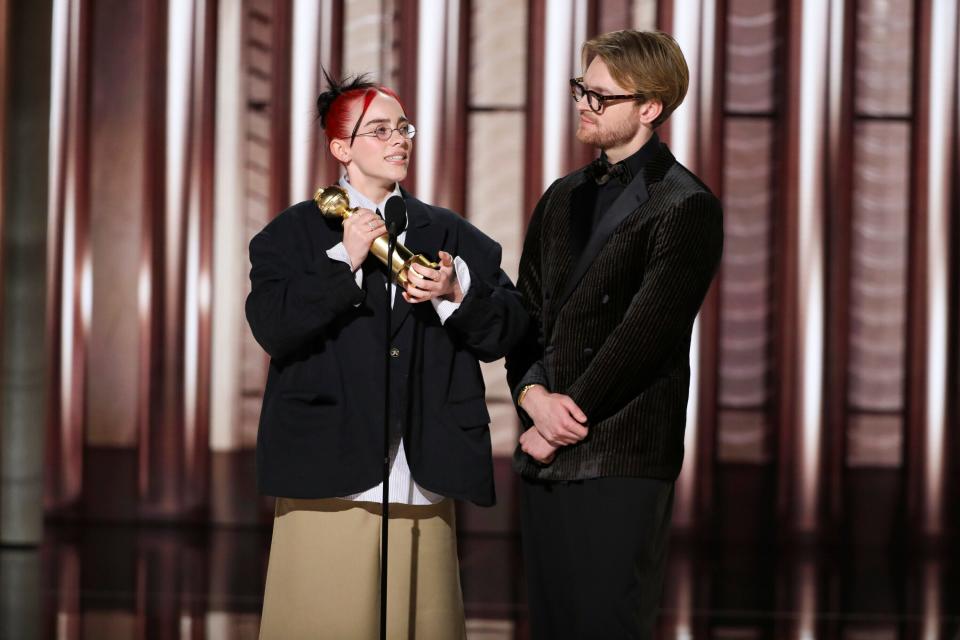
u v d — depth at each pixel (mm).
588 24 18719
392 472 7750
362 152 7828
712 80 18562
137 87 18906
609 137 8023
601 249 7945
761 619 13867
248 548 17562
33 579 15188
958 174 18531
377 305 7809
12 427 17141
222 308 19016
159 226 18938
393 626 7809
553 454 7961
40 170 16938
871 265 18875
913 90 18656
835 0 18406
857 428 18891
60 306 19000
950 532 18656
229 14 18859
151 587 14859
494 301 7824
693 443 18781
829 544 18781
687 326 7824
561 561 8031
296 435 7660
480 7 18922
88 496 19203
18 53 16625
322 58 18766
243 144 18906
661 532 8164
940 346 18594
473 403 7938
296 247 7883
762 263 18984
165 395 19047
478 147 19000
